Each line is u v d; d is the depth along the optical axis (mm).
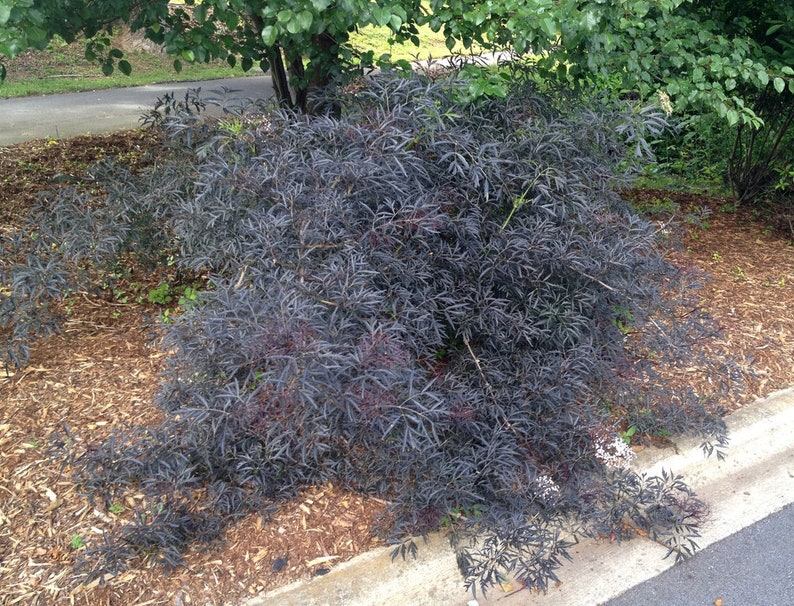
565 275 3334
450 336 3447
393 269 3010
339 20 3480
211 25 4191
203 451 2773
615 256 3266
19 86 10750
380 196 3152
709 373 3801
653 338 3547
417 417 2586
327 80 4934
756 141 6602
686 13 4969
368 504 2951
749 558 2916
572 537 2971
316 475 2990
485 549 2658
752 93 5977
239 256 3107
